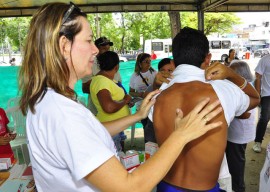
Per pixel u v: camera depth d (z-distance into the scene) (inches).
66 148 28.3
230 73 47.1
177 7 205.0
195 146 43.4
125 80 236.1
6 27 839.7
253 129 101.2
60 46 30.5
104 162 28.2
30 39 31.0
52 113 29.1
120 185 28.3
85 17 33.0
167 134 46.8
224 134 43.4
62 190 31.5
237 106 44.8
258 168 136.8
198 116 32.4
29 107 31.0
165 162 30.1
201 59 47.4
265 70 147.4
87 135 28.6
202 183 45.1
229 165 104.2
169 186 46.6
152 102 50.5
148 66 163.9
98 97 96.0
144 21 805.2
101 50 135.9
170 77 49.8
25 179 66.0
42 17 30.6
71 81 33.2
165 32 831.1
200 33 48.1
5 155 76.5
